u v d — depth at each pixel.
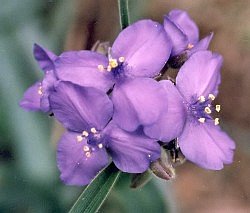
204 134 0.35
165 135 0.34
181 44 0.35
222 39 0.50
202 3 0.51
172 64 0.35
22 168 0.43
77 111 0.34
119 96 0.34
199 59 0.35
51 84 0.35
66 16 0.45
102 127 0.34
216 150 0.35
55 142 0.43
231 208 0.49
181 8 0.50
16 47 0.43
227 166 0.49
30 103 0.37
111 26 0.47
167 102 0.34
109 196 0.42
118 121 0.34
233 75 0.50
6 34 0.43
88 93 0.34
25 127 0.43
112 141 0.34
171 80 0.35
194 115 0.35
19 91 0.42
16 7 0.43
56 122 0.43
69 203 0.43
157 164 0.35
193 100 0.35
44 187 0.43
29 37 0.43
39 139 0.43
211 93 0.36
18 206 0.43
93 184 0.35
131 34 0.35
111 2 0.47
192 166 0.49
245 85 0.50
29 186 0.43
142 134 0.34
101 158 0.35
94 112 0.34
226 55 0.50
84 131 0.35
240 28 0.50
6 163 0.43
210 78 0.35
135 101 0.34
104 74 0.35
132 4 0.46
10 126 0.42
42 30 0.44
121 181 0.42
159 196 0.42
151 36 0.35
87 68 0.34
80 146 0.35
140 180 0.36
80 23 0.46
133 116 0.34
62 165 0.35
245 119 0.49
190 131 0.35
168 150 0.35
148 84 0.34
